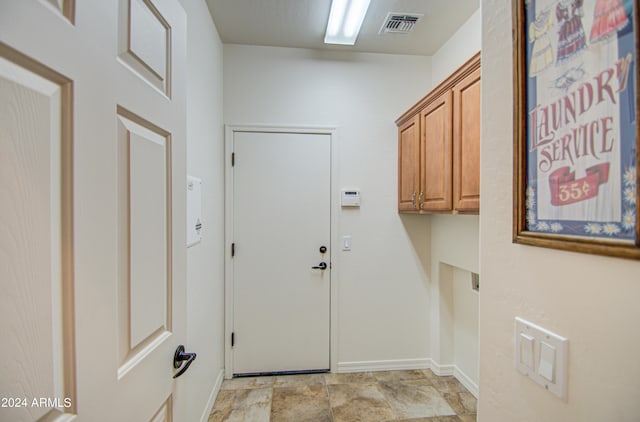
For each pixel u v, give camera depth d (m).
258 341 2.29
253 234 2.29
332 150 2.35
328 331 2.35
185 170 0.91
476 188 1.44
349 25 2.01
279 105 2.30
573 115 0.45
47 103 0.44
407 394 2.04
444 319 2.29
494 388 0.64
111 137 0.57
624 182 0.38
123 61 0.61
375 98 2.39
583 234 0.44
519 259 0.57
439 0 1.78
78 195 0.49
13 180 0.40
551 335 0.50
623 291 0.39
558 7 0.48
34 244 0.42
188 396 1.47
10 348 0.39
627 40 0.38
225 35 2.14
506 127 0.61
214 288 1.98
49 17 0.44
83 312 0.50
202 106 1.70
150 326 0.71
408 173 2.19
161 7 0.77
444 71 2.26
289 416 1.81
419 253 2.41
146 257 0.70
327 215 2.35
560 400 0.48
